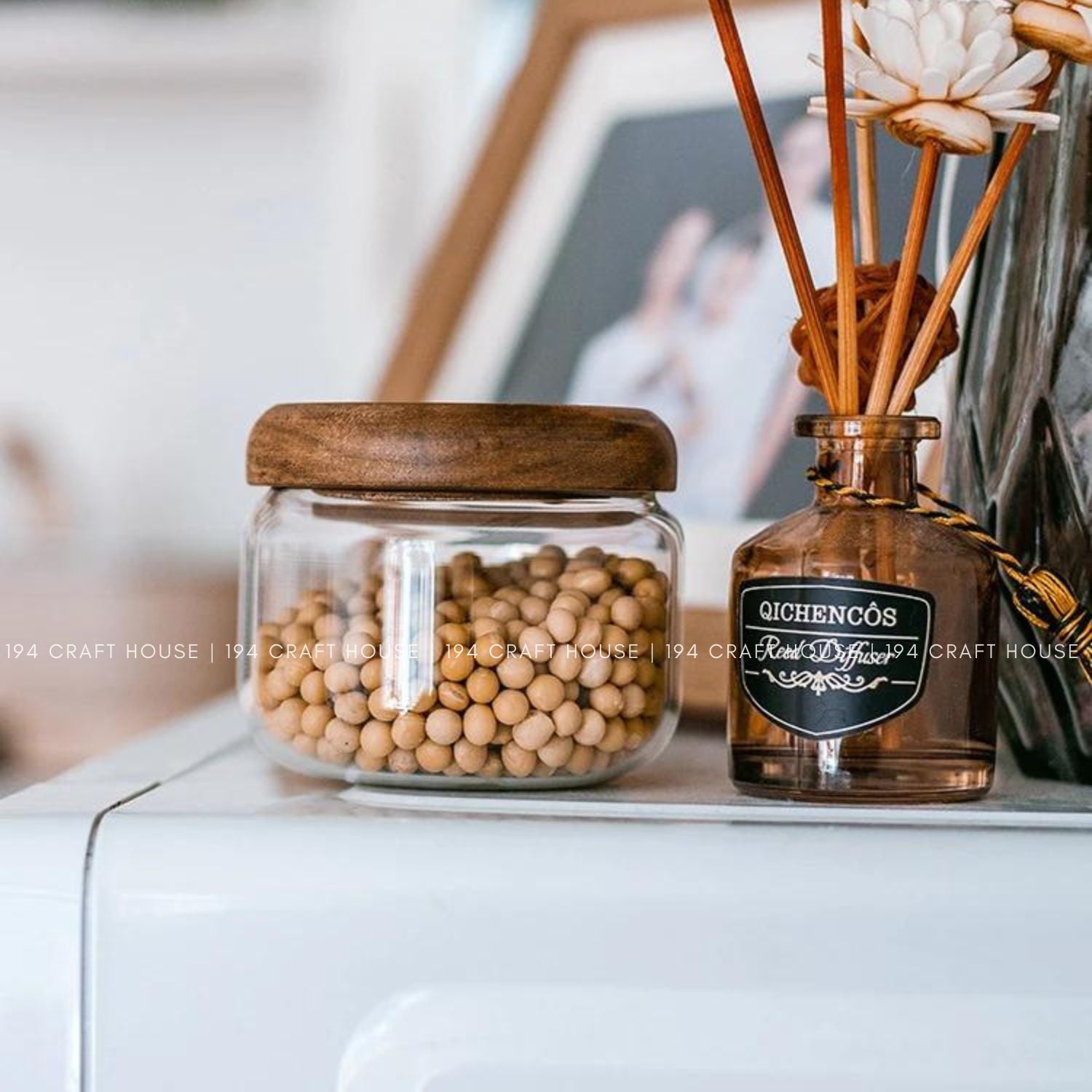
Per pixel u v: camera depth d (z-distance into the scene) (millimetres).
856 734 566
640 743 615
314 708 603
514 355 1087
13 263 2725
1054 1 527
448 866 528
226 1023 531
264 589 633
